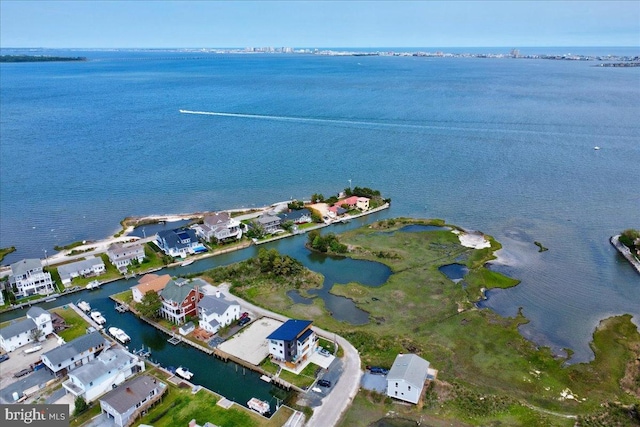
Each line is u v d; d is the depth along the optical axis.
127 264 86.94
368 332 66.12
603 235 102.31
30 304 74.00
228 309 66.56
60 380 55.38
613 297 77.50
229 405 51.59
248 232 101.69
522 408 51.81
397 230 105.38
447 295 77.25
